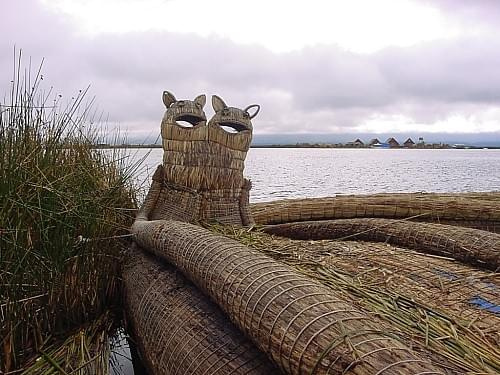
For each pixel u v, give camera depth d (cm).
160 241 240
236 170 340
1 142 218
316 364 125
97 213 261
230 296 166
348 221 342
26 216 217
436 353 151
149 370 219
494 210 407
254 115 351
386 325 164
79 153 287
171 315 208
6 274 203
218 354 173
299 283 157
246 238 285
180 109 339
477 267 256
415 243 291
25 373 201
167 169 343
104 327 248
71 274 246
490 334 176
